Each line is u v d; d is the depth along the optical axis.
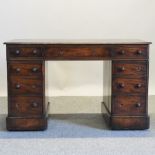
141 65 2.99
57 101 4.12
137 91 3.01
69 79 4.36
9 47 2.94
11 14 4.22
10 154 2.50
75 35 4.28
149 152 2.54
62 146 2.66
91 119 3.42
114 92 3.00
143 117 3.01
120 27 4.29
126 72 2.99
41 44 2.94
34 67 2.97
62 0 4.21
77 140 2.79
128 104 3.01
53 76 4.34
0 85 4.33
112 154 2.50
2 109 3.76
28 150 2.58
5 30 4.24
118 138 2.83
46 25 4.25
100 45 2.96
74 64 4.34
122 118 3.01
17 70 2.96
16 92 2.98
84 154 2.50
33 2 4.21
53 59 2.97
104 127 3.14
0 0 4.20
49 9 4.23
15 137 2.86
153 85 4.39
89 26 4.27
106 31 4.29
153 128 3.10
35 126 3.01
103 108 3.46
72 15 4.25
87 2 4.23
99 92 4.39
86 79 4.38
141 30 4.30
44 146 2.66
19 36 4.26
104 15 4.26
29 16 4.23
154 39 4.32
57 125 3.21
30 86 2.98
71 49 2.96
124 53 2.97
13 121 2.99
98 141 2.77
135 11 4.27
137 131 3.01
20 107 2.99
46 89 3.25
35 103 2.99
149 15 4.28
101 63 4.35
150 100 4.12
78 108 3.83
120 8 4.26
